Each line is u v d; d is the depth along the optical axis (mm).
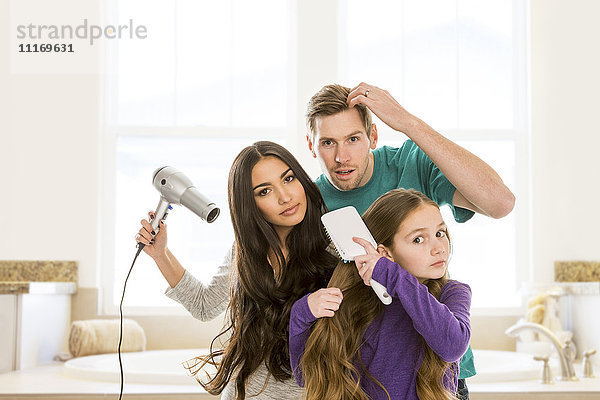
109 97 3760
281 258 1675
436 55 3834
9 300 2969
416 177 1892
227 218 3773
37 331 3150
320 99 1780
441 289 1575
